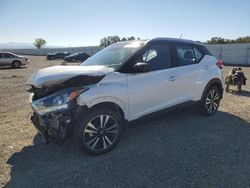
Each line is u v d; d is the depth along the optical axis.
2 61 24.78
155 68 5.00
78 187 3.46
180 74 5.39
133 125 4.77
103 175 3.73
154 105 4.97
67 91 3.97
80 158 4.23
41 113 4.17
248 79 14.38
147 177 3.66
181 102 5.50
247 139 4.97
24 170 3.89
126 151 4.45
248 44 31.92
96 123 4.20
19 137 5.15
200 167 3.91
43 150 4.53
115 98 4.30
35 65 29.44
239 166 3.93
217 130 5.44
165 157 4.23
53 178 3.67
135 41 5.21
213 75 6.19
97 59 5.18
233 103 7.83
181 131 5.37
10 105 7.87
